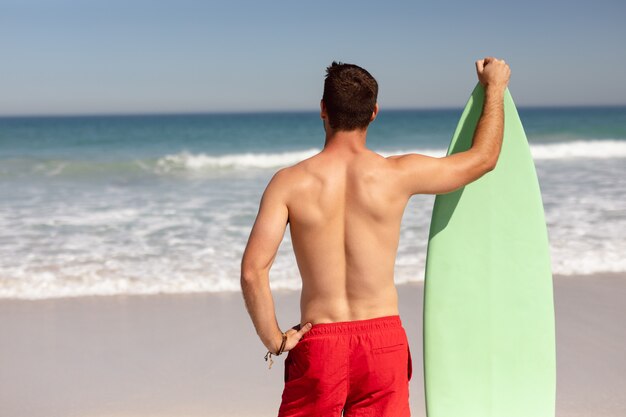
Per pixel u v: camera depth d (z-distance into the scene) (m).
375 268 2.15
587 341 4.80
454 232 2.62
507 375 2.62
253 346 4.82
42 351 4.75
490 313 2.62
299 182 2.15
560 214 9.16
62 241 8.02
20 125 42.59
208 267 6.84
